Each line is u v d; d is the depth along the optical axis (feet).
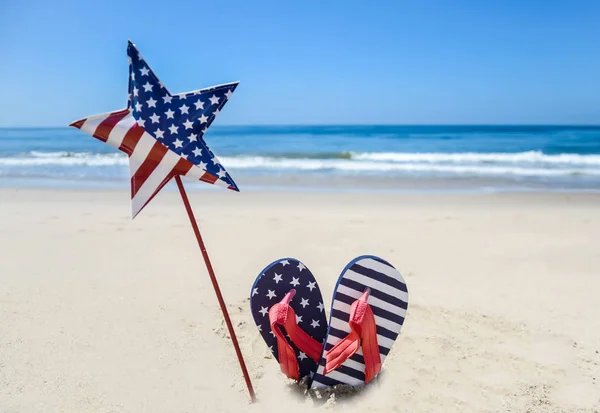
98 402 2.26
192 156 2.03
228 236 4.96
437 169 10.64
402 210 6.17
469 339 2.85
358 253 4.41
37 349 2.69
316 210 6.17
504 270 3.99
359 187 8.05
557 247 4.59
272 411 2.23
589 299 3.41
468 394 2.34
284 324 2.25
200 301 3.35
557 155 14.01
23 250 4.46
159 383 2.43
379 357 2.34
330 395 2.32
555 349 2.74
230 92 2.09
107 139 1.99
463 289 3.59
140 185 2.03
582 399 2.31
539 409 2.23
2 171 10.42
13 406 2.21
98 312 3.16
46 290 3.51
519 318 3.11
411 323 3.05
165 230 5.18
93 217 5.77
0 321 3.00
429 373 2.51
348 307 2.31
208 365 2.59
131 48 1.97
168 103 2.02
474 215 5.88
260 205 6.50
